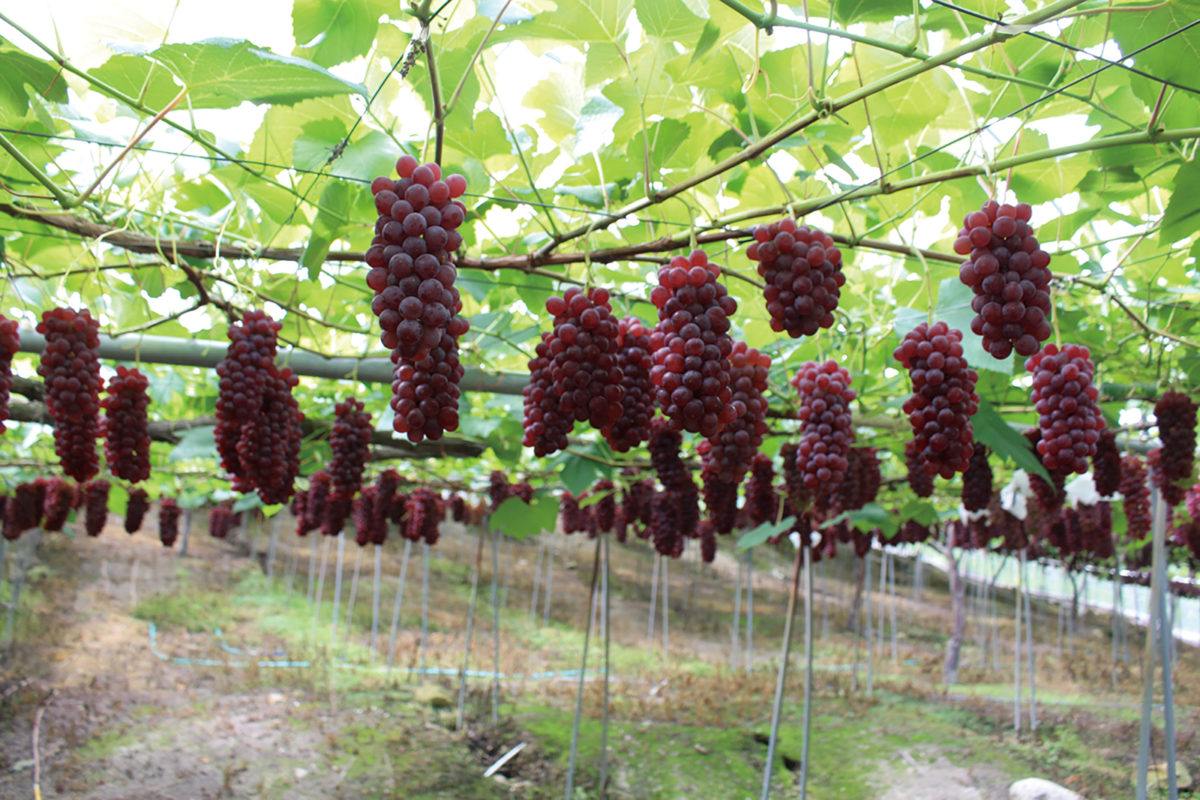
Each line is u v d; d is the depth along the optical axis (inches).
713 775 317.1
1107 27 66.7
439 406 55.2
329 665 446.9
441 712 378.6
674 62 86.2
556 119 100.7
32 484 224.8
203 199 123.7
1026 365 89.9
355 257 102.9
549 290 131.6
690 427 62.9
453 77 82.4
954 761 337.4
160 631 480.1
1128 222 123.0
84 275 132.8
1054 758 344.2
